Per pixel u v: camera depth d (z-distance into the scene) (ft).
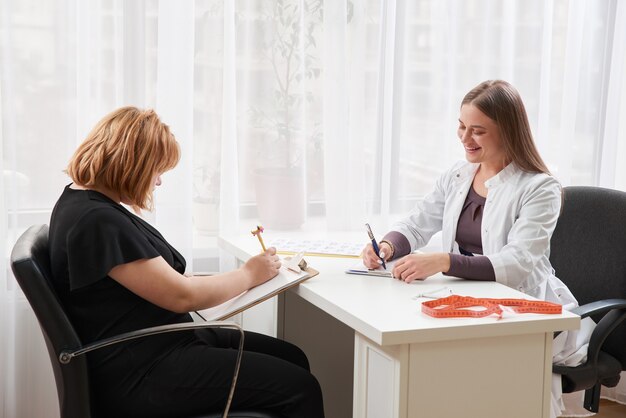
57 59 8.57
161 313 6.26
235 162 9.30
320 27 9.53
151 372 6.15
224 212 9.35
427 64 10.04
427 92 10.09
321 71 9.59
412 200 10.24
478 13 10.14
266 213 9.59
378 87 9.82
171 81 8.91
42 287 5.66
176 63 8.89
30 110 8.58
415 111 10.09
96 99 8.75
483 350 5.95
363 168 9.85
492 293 6.73
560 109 10.69
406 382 5.76
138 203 6.40
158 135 6.35
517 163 7.64
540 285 7.64
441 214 8.46
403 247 8.11
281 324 8.26
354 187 9.87
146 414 6.17
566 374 7.29
